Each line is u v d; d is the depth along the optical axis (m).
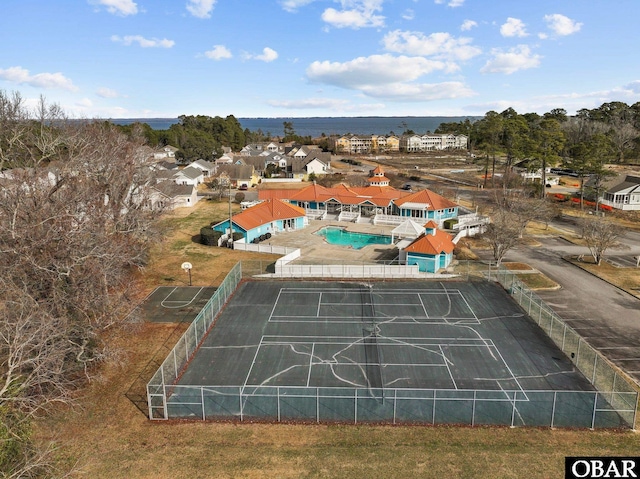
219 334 39.78
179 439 26.42
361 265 55.50
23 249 30.92
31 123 51.94
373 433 26.81
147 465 24.41
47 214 35.03
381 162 192.62
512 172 120.81
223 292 46.38
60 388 26.19
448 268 57.03
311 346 37.50
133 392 31.11
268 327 41.09
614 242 63.38
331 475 23.66
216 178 125.50
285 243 70.44
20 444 21.59
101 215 41.97
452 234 74.62
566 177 133.38
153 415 28.58
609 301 47.03
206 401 29.95
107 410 29.12
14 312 27.23
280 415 28.45
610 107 179.88
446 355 35.78
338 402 29.73
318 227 81.12
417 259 55.75
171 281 53.25
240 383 32.06
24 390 25.19
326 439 26.34
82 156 44.66
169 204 66.75
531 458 24.73
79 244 34.62
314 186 95.31
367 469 24.03
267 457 24.94
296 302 46.78
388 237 74.12
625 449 25.45
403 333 39.62
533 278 53.47
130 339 38.78
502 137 118.19
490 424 27.55
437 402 29.66
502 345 37.31
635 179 94.81
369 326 41.09
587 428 27.19
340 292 49.34
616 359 35.47
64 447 25.62
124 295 40.66
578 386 31.39
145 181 60.31
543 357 35.41
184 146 170.00
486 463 24.39
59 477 21.22
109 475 23.67
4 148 47.25
